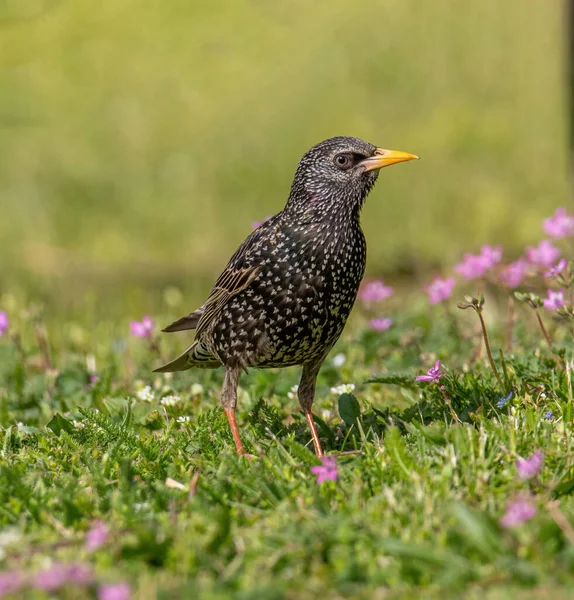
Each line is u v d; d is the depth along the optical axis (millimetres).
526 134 28672
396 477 6809
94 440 8203
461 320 12281
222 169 30391
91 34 21125
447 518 5934
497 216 23922
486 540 5504
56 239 26000
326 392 10219
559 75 30797
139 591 5145
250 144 31453
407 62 33844
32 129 31844
